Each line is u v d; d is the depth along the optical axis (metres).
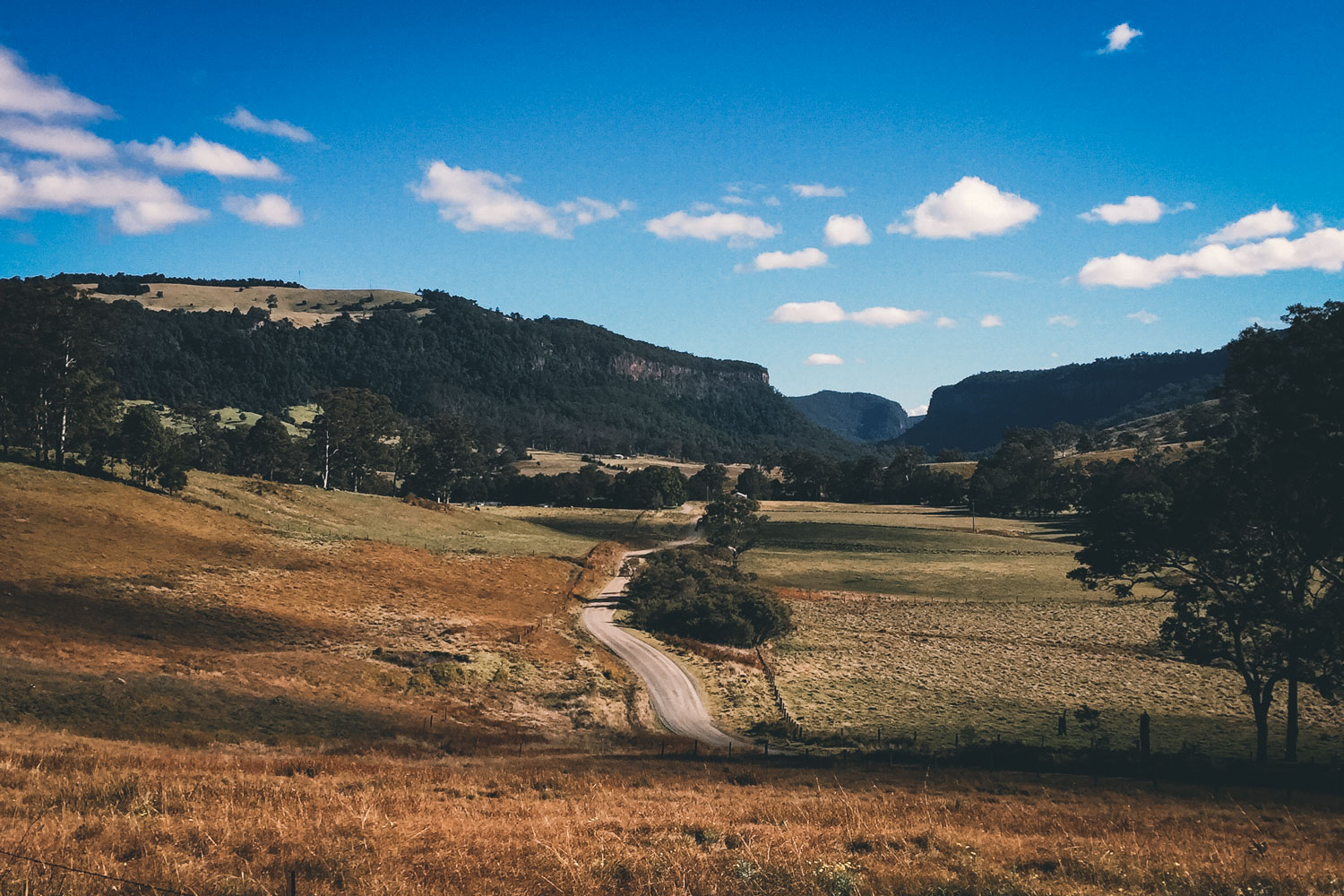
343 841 11.70
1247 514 35.56
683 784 24.23
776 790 23.50
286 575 69.81
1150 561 40.22
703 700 52.97
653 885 10.52
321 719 34.94
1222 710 54.06
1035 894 10.97
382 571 79.31
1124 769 32.94
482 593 79.06
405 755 30.05
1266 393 33.16
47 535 62.88
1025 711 52.59
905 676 62.03
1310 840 18.38
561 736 40.66
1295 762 35.41
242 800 14.76
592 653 61.16
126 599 52.41
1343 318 31.03
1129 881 12.33
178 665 38.75
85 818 12.33
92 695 30.80
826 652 69.56
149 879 9.48
